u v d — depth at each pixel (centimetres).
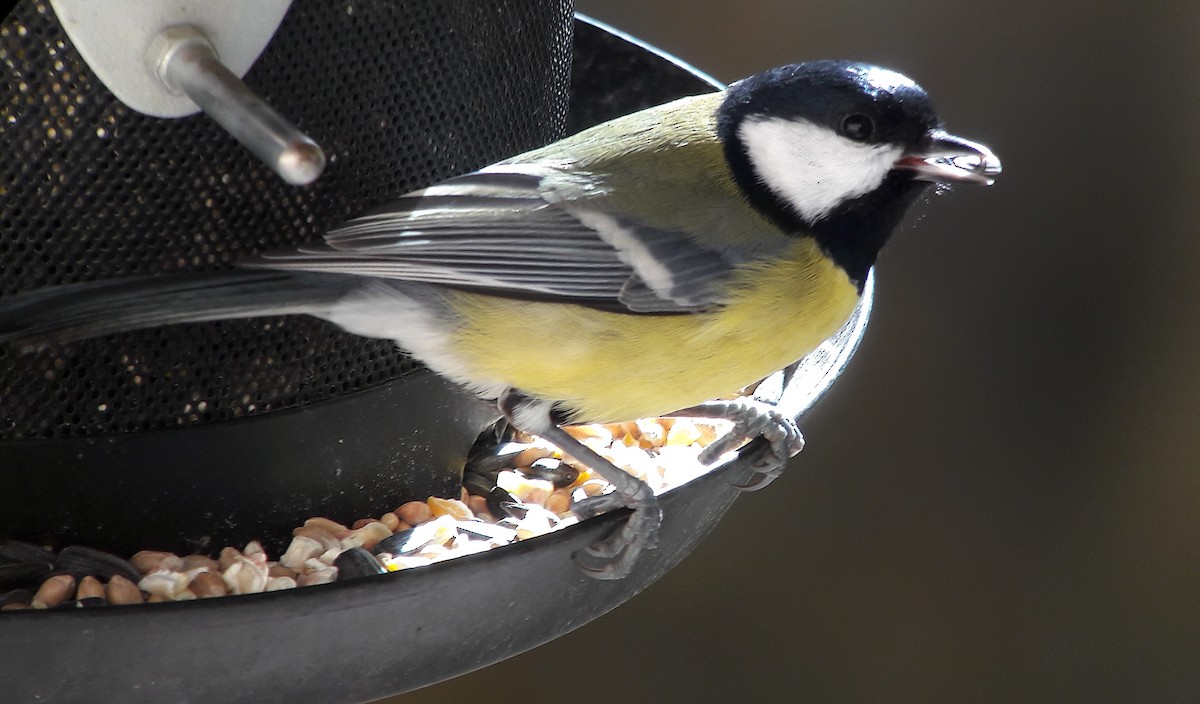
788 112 173
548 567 170
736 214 173
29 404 171
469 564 169
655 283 173
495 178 173
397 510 174
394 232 172
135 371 172
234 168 172
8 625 168
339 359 173
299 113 172
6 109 170
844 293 174
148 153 171
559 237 172
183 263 172
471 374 173
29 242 171
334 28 172
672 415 175
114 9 169
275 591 168
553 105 176
